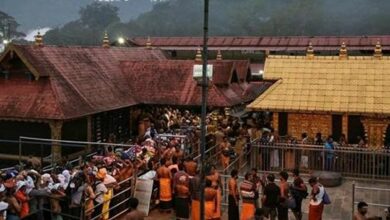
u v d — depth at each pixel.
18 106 26.94
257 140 24.91
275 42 56.41
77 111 27.16
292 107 26.50
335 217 18.28
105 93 31.03
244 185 16.17
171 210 18.08
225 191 19.53
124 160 18.52
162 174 17.97
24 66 28.11
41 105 26.64
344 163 23.58
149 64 35.56
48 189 15.27
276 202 16.02
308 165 24.05
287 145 24.20
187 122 29.19
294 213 16.55
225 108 31.72
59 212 15.23
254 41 57.09
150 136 24.69
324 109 25.97
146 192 17.78
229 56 57.28
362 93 26.47
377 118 25.69
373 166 22.97
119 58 36.94
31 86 27.80
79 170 16.70
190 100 32.44
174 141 21.73
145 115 33.81
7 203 13.63
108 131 31.09
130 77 34.97
